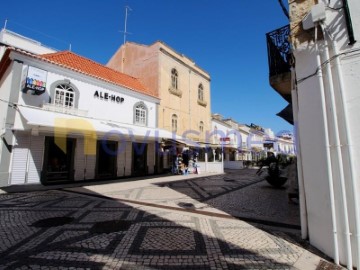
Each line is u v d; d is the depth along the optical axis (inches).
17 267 123.4
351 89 130.9
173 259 134.5
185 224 200.2
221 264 128.6
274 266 126.4
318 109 146.7
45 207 263.4
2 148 406.0
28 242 157.8
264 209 259.9
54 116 427.5
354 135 128.0
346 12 134.4
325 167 139.9
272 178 438.0
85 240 161.9
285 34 229.6
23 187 406.6
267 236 172.6
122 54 887.7
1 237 166.9
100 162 566.6
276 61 235.8
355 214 123.5
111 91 597.6
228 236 171.9
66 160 498.0
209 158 1013.2
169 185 463.5
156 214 233.0
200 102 951.0
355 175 126.0
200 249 148.3
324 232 141.6
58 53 587.5
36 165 443.2
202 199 317.4
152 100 716.0
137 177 620.7
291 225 199.8
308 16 151.1
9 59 440.5
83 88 535.2
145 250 146.3
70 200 305.9
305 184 162.4
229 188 428.8
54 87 479.8
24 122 408.2
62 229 185.3
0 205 272.2
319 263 130.0
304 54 159.3
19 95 425.7
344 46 134.8
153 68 772.0
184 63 879.7
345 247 125.6
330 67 139.6
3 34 647.8
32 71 429.1
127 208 259.4
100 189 404.8
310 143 155.5
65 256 137.0
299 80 165.5
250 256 138.6
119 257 136.3
